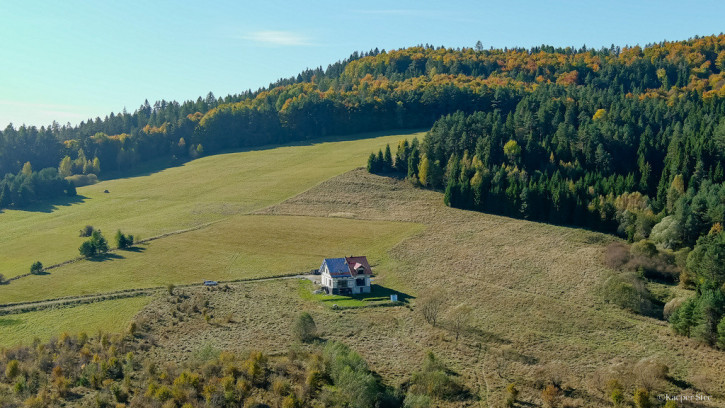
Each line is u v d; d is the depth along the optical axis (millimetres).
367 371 64438
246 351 70375
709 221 102375
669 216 106062
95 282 99562
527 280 94562
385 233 121562
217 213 140375
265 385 61438
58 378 61969
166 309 86688
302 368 65375
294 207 140875
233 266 106875
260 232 125125
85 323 82125
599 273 94312
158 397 57375
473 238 115125
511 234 116188
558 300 86938
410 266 104188
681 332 73812
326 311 85750
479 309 85062
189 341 75000
